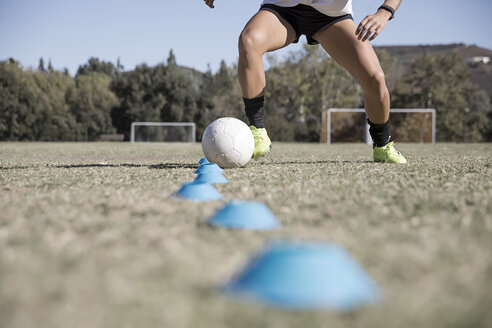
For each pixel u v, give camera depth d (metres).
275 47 4.45
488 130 34.25
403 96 36.53
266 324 0.86
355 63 4.38
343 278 0.95
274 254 1.00
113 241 1.51
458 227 1.73
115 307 0.95
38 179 3.54
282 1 4.37
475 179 3.42
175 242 1.48
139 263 1.25
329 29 4.39
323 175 3.71
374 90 4.49
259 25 4.30
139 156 8.41
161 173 4.01
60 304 0.97
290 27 4.45
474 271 1.19
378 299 0.97
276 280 0.94
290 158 6.82
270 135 31.95
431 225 1.77
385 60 40.44
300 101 40.12
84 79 39.19
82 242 1.50
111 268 1.21
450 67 38.34
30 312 0.93
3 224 1.80
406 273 1.16
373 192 2.69
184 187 2.52
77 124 32.84
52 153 9.81
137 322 0.88
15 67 36.03
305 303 0.91
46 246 1.45
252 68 4.36
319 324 0.86
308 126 38.97
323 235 1.58
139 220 1.86
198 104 34.84
